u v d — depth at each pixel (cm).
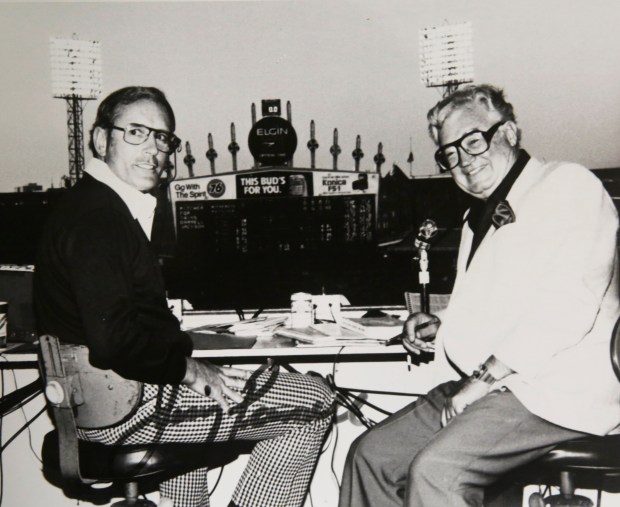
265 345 161
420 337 164
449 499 125
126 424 122
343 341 161
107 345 112
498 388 135
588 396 130
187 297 204
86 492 141
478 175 155
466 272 153
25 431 207
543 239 136
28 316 181
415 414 153
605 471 128
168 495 166
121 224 122
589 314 127
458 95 158
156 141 148
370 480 148
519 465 132
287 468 137
